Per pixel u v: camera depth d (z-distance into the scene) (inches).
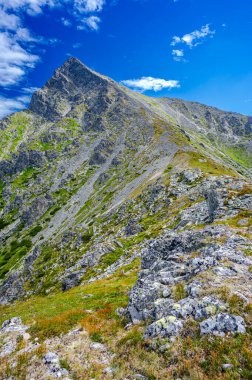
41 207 7534.5
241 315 579.2
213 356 500.7
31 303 1808.6
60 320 869.8
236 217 1706.4
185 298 707.4
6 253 6146.7
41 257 4286.4
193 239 1343.5
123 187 6264.8
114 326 788.0
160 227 2583.7
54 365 622.2
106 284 1595.7
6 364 658.8
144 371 538.0
